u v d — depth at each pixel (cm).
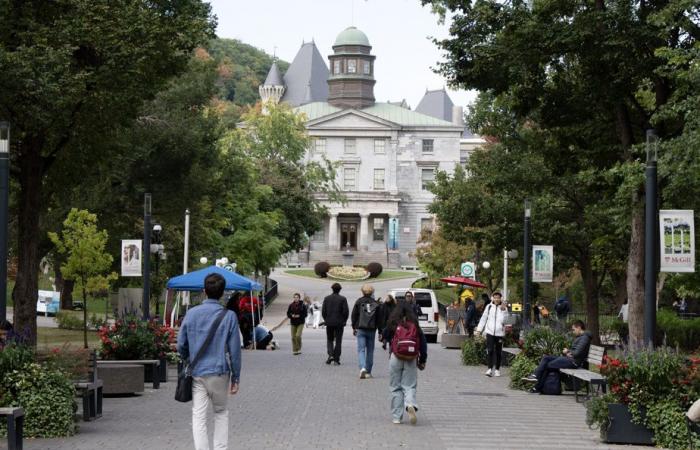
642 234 2486
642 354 1443
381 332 2384
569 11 2452
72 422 1427
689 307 5438
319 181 9100
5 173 1652
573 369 2091
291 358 3117
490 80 2562
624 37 2311
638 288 2486
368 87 14325
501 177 3819
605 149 2750
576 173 3061
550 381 2114
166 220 4778
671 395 1410
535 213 3756
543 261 3172
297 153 9000
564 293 6788
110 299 6153
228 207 6562
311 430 1455
